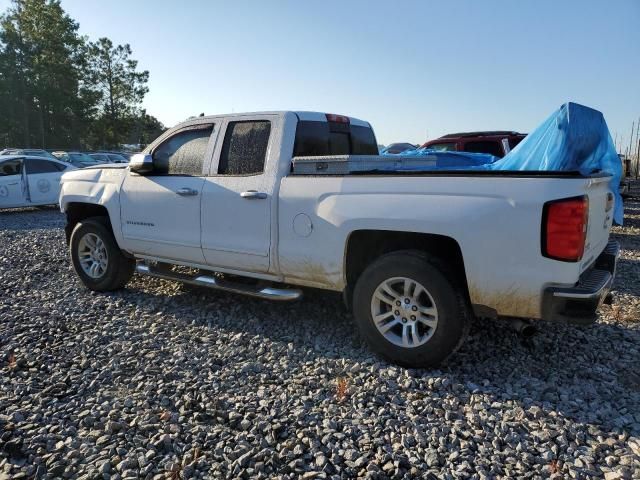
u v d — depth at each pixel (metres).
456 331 3.55
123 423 3.04
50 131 60.88
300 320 4.89
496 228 3.33
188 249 4.95
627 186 12.38
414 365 3.75
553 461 2.68
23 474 2.61
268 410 3.22
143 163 5.02
